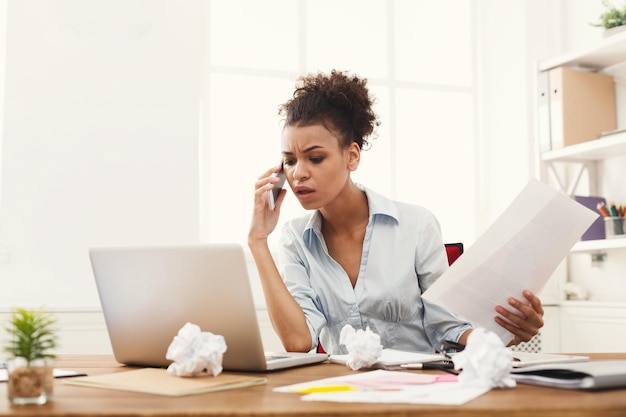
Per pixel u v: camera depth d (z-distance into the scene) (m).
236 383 1.00
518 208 1.36
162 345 1.24
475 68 3.81
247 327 1.13
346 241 1.81
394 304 1.74
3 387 1.04
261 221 1.62
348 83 1.68
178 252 1.17
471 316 1.38
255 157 3.37
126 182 2.98
